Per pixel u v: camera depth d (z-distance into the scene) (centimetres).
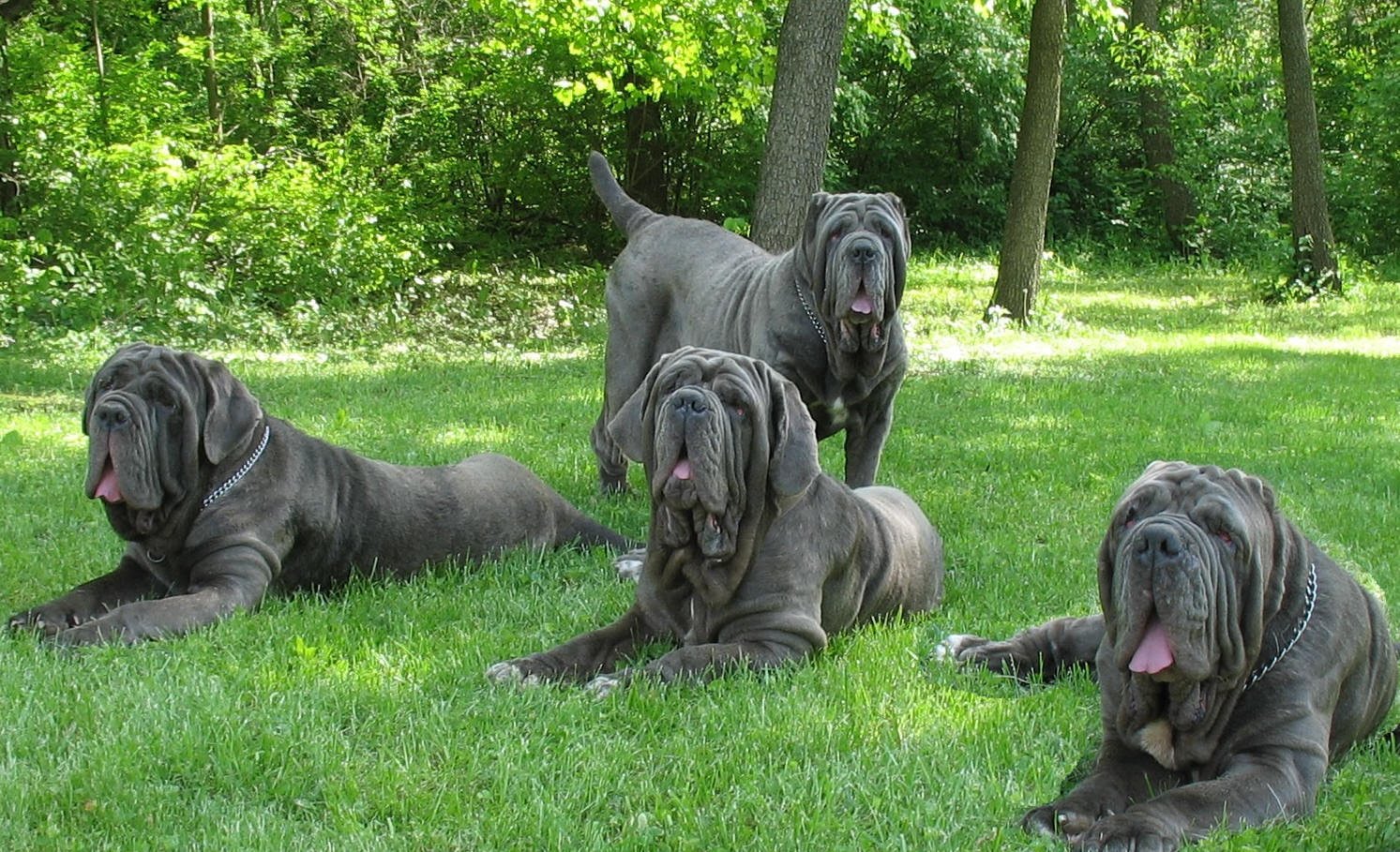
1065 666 556
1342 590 453
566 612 625
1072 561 713
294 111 2353
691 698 508
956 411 1191
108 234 1673
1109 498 870
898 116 3159
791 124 1370
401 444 988
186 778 428
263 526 627
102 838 387
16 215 1745
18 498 801
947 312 1956
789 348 756
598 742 462
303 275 1781
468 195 2570
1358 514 817
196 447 606
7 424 1030
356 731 471
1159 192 3169
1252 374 1427
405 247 1947
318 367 1402
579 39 2002
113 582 623
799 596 552
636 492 894
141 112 1908
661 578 562
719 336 818
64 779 420
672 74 2030
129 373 598
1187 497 414
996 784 434
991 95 3067
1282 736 421
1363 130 3002
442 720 473
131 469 582
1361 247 2936
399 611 621
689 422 514
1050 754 467
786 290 764
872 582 606
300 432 671
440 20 2498
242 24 2170
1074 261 2894
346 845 387
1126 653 403
